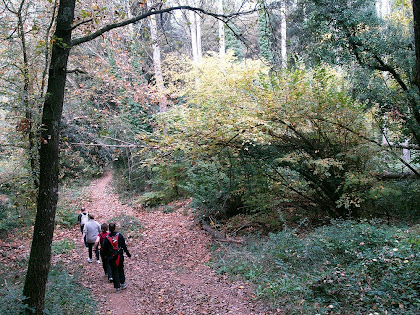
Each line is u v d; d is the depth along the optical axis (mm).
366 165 9195
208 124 8891
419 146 9805
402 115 9312
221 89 9961
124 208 17859
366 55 9367
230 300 6129
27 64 8297
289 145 10086
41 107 7453
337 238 6887
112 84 11219
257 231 10664
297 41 11312
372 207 10125
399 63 9047
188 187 12688
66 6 4785
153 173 19625
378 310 4383
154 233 12305
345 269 5699
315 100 8836
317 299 5211
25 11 8570
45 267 4672
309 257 6629
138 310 6113
